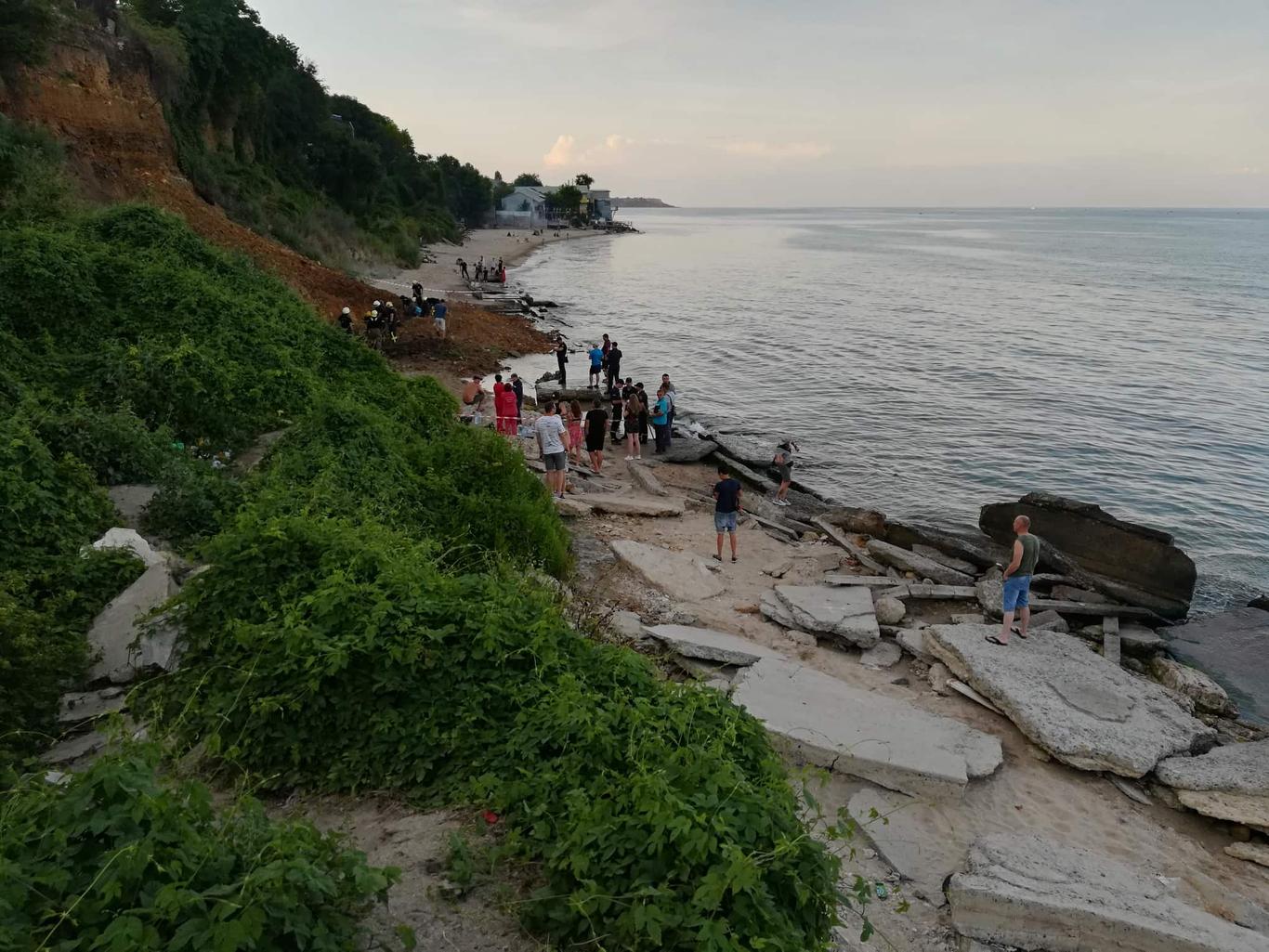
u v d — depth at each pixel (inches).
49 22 1026.7
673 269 3046.3
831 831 197.8
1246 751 322.0
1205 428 980.6
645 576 466.6
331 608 233.5
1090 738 324.2
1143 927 219.3
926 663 399.5
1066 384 1197.1
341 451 431.8
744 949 143.6
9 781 177.8
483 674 233.3
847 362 1323.8
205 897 132.0
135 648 259.9
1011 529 575.8
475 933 164.7
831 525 614.2
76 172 1013.8
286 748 215.6
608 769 193.8
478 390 839.1
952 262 3784.5
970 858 255.0
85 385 470.6
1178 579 509.4
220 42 1633.9
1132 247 5413.4
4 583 278.5
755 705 320.8
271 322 624.4
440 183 3971.5
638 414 765.9
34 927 124.0
